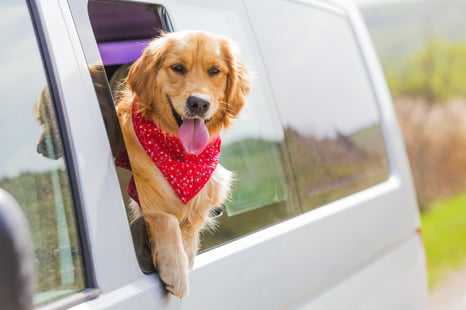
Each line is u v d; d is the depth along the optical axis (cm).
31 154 157
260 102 262
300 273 255
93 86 178
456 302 751
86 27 181
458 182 1274
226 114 218
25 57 162
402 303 337
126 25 238
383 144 361
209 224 216
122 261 171
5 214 98
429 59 1408
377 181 343
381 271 324
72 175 165
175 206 201
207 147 213
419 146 1291
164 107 202
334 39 344
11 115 156
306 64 307
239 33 259
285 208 262
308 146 290
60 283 155
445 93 1361
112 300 165
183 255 189
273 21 288
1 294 98
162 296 181
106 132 178
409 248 357
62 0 177
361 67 365
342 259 290
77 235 162
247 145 248
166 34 210
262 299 228
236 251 220
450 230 1064
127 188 182
